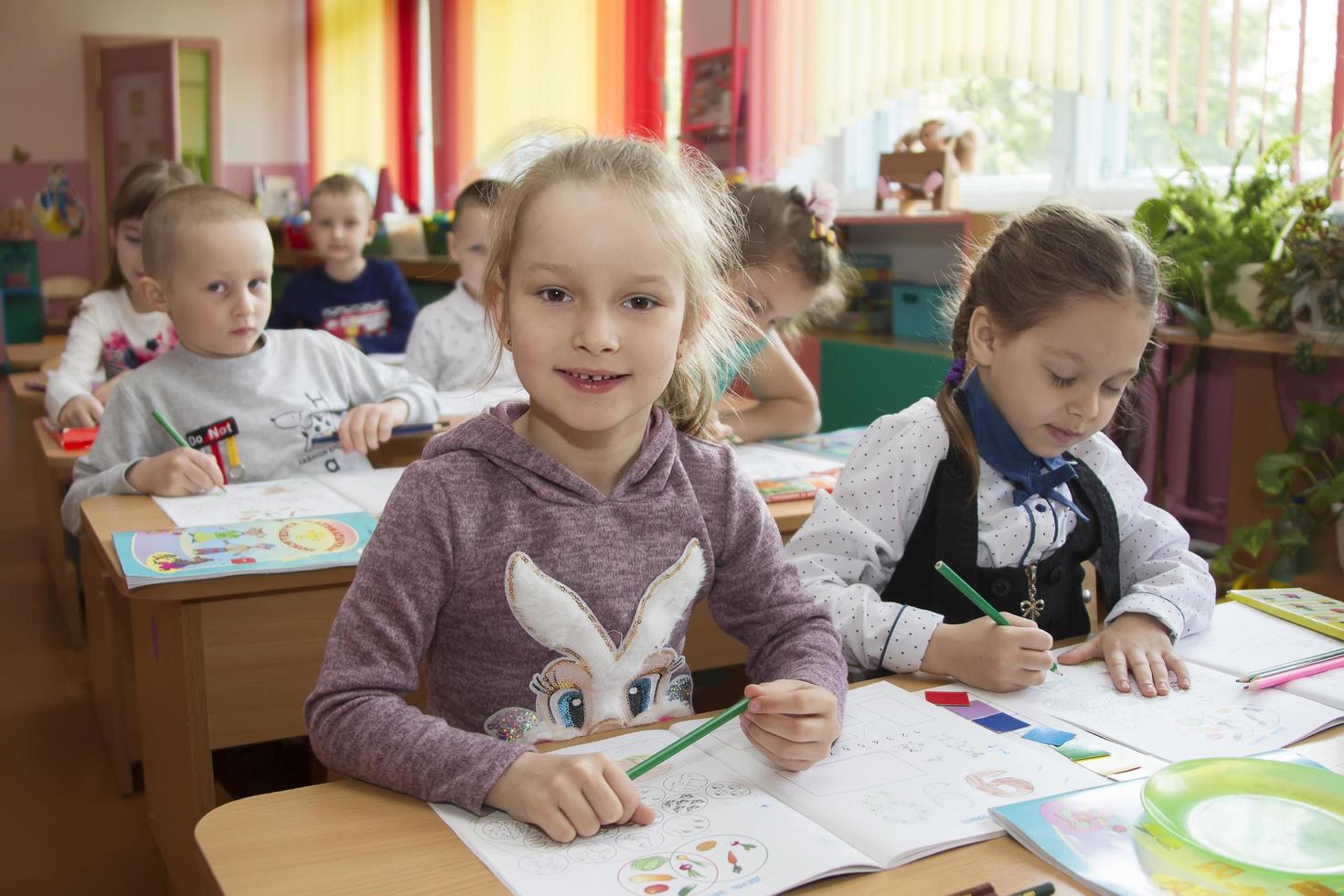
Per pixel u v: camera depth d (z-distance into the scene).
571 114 4.74
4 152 7.71
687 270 0.92
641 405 0.90
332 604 1.41
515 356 0.90
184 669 1.34
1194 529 2.78
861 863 0.69
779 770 0.82
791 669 0.95
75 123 7.84
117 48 7.67
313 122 7.99
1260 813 0.75
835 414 3.37
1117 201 3.06
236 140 8.18
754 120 3.69
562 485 0.95
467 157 5.68
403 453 2.27
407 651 0.89
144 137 7.66
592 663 0.95
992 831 0.74
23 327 7.26
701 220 0.98
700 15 4.01
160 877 1.78
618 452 0.98
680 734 0.89
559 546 0.94
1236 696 0.97
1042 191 3.26
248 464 1.93
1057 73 2.79
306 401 2.00
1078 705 0.95
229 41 8.07
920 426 1.24
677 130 4.17
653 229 0.87
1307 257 2.24
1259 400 2.51
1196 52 2.57
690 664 1.74
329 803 0.78
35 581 3.31
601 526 0.95
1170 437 2.72
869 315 3.57
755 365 2.16
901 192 3.32
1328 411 2.30
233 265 1.89
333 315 4.09
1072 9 2.74
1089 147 3.15
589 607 0.94
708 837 0.73
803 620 1.01
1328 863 0.69
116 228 2.79
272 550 1.34
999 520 1.22
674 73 4.19
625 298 0.87
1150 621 1.10
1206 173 2.82
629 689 0.97
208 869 0.70
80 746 2.26
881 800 0.77
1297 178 2.40
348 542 1.39
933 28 3.06
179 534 1.40
